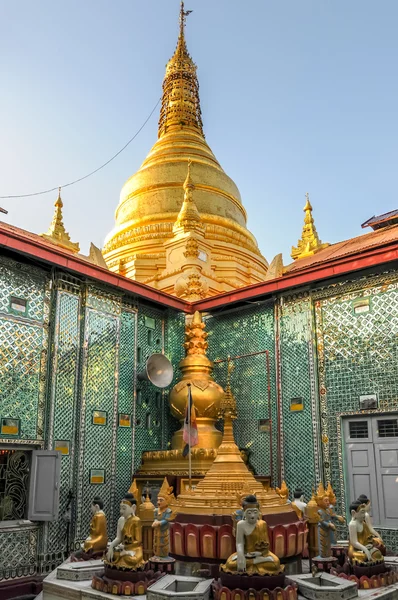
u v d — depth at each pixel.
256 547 5.88
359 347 11.34
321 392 11.70
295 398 12.07
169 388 13.58
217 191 22.67
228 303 13.36
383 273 11.30
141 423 12.68
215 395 12.60
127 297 12.98
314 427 11.53
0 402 9.72
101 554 7.92
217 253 20.52
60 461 10.16
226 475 7.58
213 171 23.30
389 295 11.12
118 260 20.38
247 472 7.72
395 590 6.35
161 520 7.21
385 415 10.74
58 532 10.13
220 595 5.67
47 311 11.01
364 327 11.36
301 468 11.58
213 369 13.84
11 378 10.01
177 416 12.80
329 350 11.80
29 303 10.68
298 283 12.15
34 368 10.49
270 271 15.89
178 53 27.56
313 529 8.20
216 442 12.37
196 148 24.33
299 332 12.37
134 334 12.94
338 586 5.97
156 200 21.78
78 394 11.20
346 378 11.40
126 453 12.00
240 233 22.31
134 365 12.76
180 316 14.38
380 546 7.59
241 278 20.23
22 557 9.47
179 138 24.75
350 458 11.04
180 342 14.20
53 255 10.80
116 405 11.95
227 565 5.93
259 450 12.48
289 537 6.82
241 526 5.93
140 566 6.41
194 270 16.25
